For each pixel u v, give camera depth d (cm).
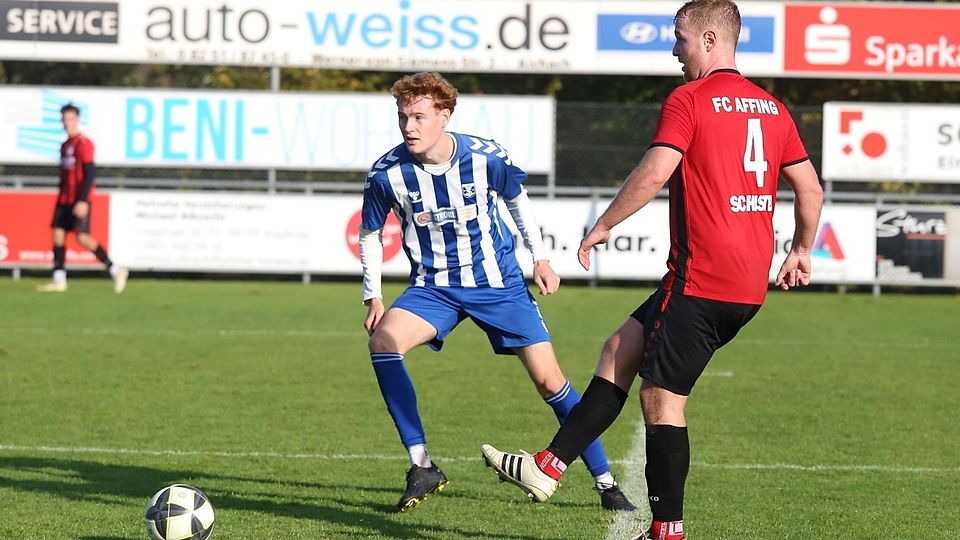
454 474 2252
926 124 6066
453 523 1888
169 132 6094
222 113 6094
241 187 6669
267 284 6372
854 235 6016
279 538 1777
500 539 1792
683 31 1616
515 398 3117
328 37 6119
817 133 6550
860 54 6078
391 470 2284
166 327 4516
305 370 3550
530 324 1962
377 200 1947
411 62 6131
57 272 5844
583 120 6738
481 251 1941
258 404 2988
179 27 6119
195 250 6078
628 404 3125
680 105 1550
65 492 2059
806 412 2970
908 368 3750
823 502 2056
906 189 6881
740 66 6094
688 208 1555
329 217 6100
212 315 4928
